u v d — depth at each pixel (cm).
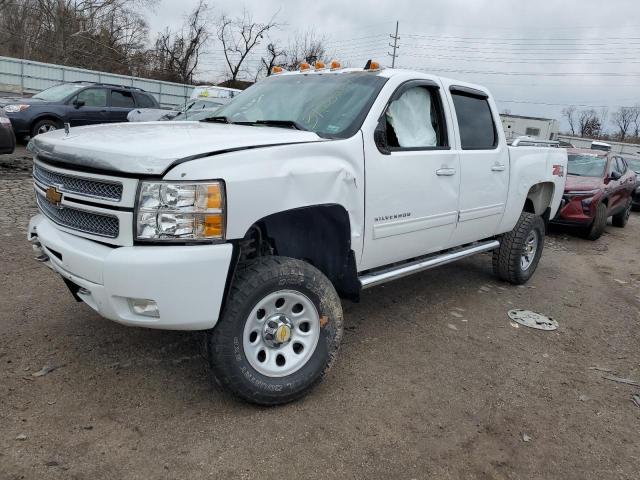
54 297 447
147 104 1514
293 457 275
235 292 291
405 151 388
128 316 273
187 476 255
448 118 439
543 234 628
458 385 368
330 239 351
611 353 454
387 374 373
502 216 533
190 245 266
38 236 315
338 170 325
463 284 605
